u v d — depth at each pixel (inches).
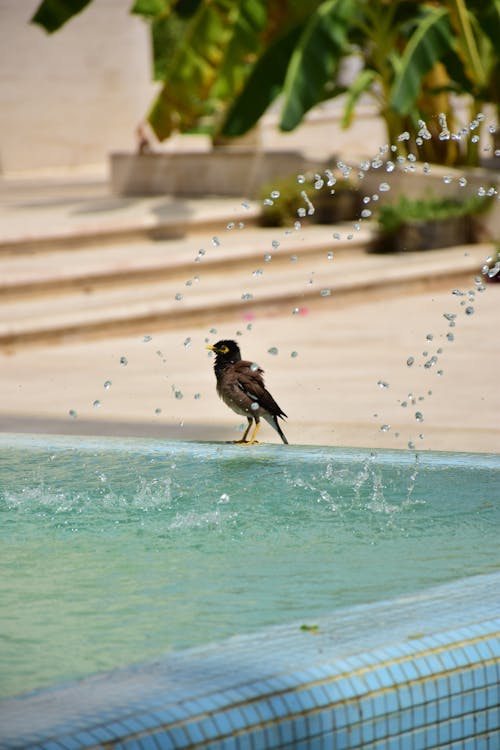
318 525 285.4
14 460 373.7
